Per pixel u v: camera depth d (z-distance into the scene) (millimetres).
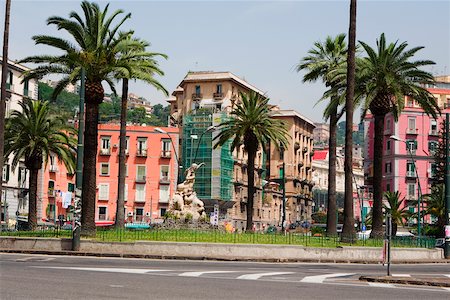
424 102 43844
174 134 98562
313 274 22203
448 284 18938
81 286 14969
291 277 20250
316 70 54750
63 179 92688
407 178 99500
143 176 97125
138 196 96812
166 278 18016
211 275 19797
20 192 80188
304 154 135875
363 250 34938
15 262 23297
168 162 98000
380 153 41906
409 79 43969
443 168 82125
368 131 109812
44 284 15133
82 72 33844
